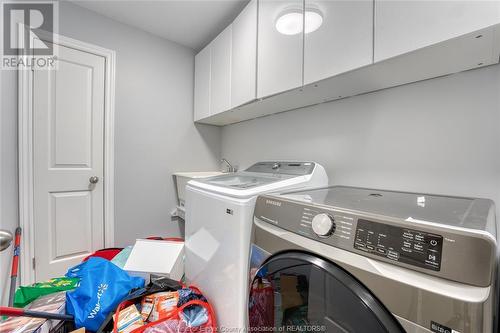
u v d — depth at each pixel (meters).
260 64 1.42
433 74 1.01
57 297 1.16
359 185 1.31
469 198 0.91
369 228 0.57
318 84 1.15
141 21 1.92
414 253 0.48
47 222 1.65
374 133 1.25
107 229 1.89
